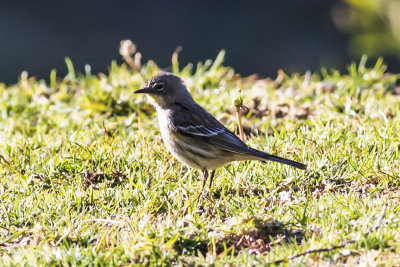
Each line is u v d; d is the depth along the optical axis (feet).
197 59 112.68
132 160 38.55
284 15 117.70
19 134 46.60
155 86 36.40
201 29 117.50
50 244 29.89
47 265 27.50
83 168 38.11
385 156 36.94
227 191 35.24
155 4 120.06
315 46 112.06
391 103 47.67
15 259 28.12
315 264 26.71
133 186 35.94
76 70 109.09
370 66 101.50
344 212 30.91
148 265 27.45
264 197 33.76
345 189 34.60
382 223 29.35
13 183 36.47
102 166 38.22
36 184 36.88
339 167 36.32
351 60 106.52
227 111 48.39
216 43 115.24
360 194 33.94
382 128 40.75
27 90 56.13
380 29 78.84
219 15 119.55
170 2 120.57
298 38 113.91
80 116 49.08
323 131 40.96
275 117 46.65
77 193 34.73
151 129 44.73
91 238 30.01
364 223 28.81
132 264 27.07
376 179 35.06
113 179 36.76
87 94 51.62
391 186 34.30
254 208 32.32
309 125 43.70
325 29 114.01
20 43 111.96
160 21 118.42
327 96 49.49
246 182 35.60
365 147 38.32
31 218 32.78
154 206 33.40
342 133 41.63
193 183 36.14
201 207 33.55
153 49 114.11
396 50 79.30
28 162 39.88
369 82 53.67
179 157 36.04
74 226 31.12
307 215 30.94
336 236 28.37
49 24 115.44
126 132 45.65
